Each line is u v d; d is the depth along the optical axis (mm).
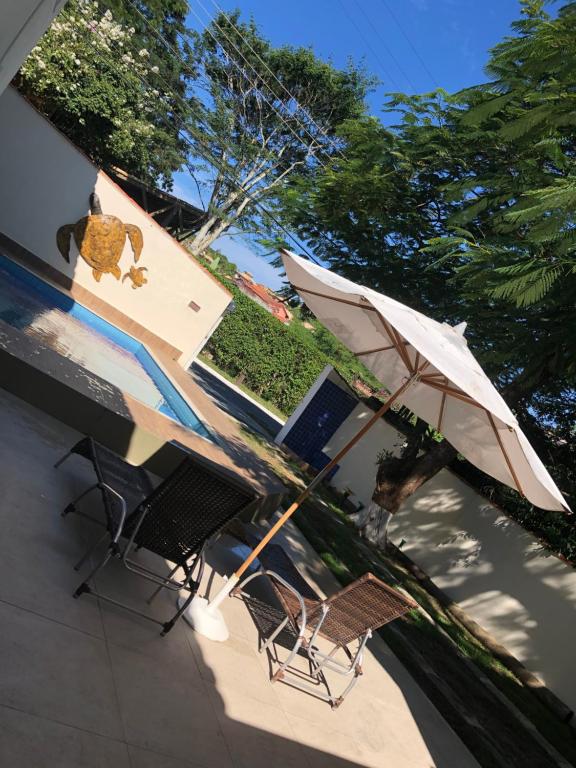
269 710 4383
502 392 12758
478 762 6184
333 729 4809
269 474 12383
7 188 16203
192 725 3592
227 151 39031
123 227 17734
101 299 18172
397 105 14047
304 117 39812
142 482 5367
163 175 38438
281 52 38438
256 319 30406
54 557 4223
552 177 9586
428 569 15023
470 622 13023
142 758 3051
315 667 5535
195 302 19188
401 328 3967
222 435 13219
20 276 16016
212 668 4348
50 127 16109
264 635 5414
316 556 10359
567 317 9672
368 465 19172
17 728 2715
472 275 9055
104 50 26000
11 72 5379
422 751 5551
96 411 6984
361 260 15641
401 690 6723
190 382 17906
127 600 4383
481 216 12367
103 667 3512
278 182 40656
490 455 4863
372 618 5316
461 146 12758
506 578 13211
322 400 20422
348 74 38812
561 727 9625
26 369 6727
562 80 6930
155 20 36375
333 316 5766
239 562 6703
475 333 12031
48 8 4887
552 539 12844
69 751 2781
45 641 3375
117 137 26453
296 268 5070
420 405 5605
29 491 4895
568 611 11648
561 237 6723
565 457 14383
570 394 14047
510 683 10453
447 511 15484
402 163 13680
